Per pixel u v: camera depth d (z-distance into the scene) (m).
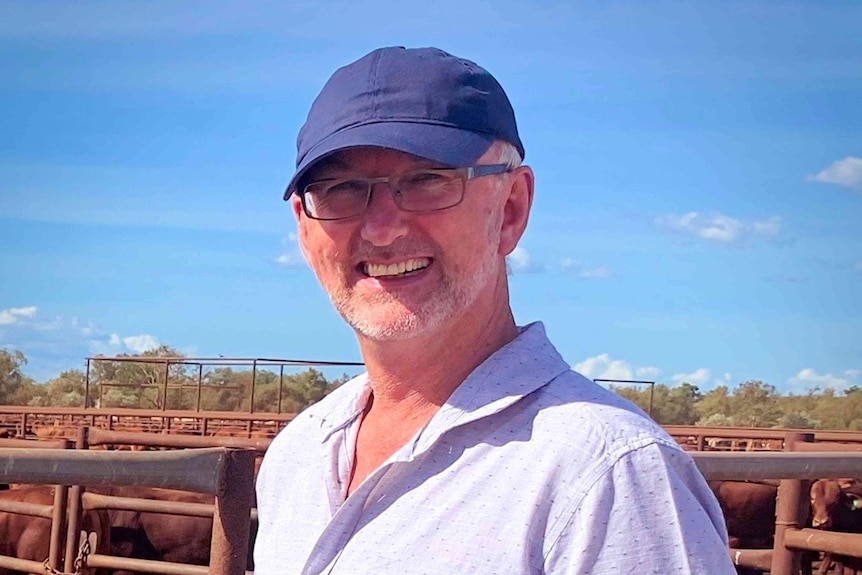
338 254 1.26
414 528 1.17
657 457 1.12
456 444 1.19
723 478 1.81
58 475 1.56
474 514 1.15
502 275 1.29
